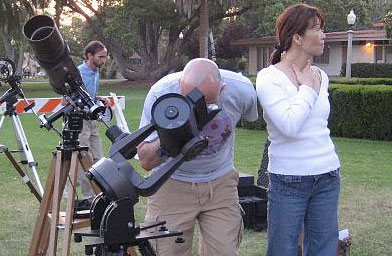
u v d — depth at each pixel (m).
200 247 3.22
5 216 5.85
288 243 3.03
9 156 5.49
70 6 36.62
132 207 2.07
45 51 3.02
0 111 7.00
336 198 3.07
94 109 3.24
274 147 3.02
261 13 38.41
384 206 6.23
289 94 2.91
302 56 2.98
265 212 5.30
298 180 2.96
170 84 2.84
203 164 3.01
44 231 3.60
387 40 31.20
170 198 3.07
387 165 8.78
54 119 3.42
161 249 3.04
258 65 38.88
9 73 5.36
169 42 38.69
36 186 6.08
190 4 31.88
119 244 2.08
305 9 2.96
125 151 2.16
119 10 36.56
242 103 3.01
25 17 34.03
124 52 41.62
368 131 12.12
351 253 4.71
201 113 2.08
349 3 41.34
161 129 1.96
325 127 3.02
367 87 12.07
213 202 3.09
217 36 43.97
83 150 3.46
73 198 3.30
